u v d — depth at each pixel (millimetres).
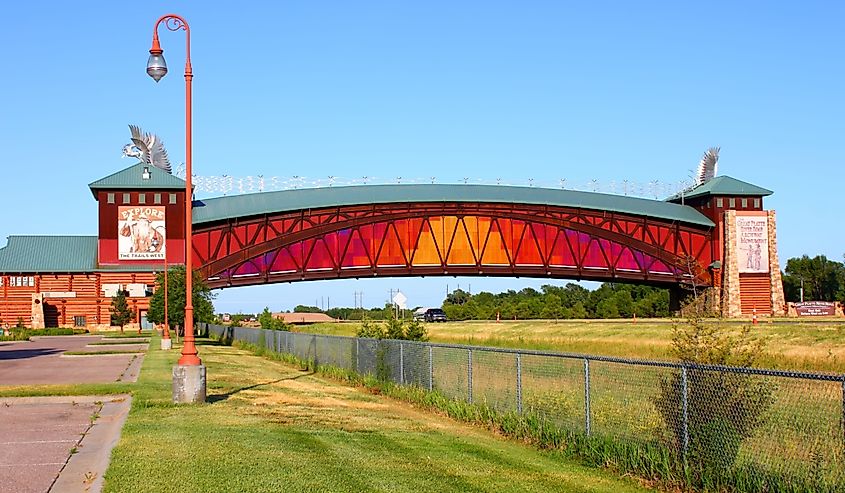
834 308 113375
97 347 61969
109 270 99500
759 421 12766
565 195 109062
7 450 16297
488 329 87312
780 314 111438
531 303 146875
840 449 11312
